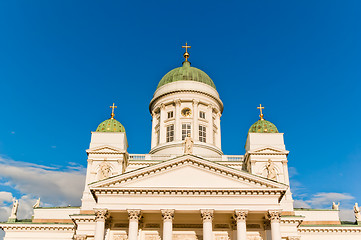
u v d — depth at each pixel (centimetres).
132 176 5088
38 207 6694
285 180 6625
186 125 7875
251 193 5019
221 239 5316
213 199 5006
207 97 8200
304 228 6366
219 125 8406
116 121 7231
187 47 9238
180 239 5366
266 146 6781
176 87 8138
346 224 6500
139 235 5272
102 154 6688
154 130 8250
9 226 6394
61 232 6388
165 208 4953
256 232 5334
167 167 5150
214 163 5128
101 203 4978
